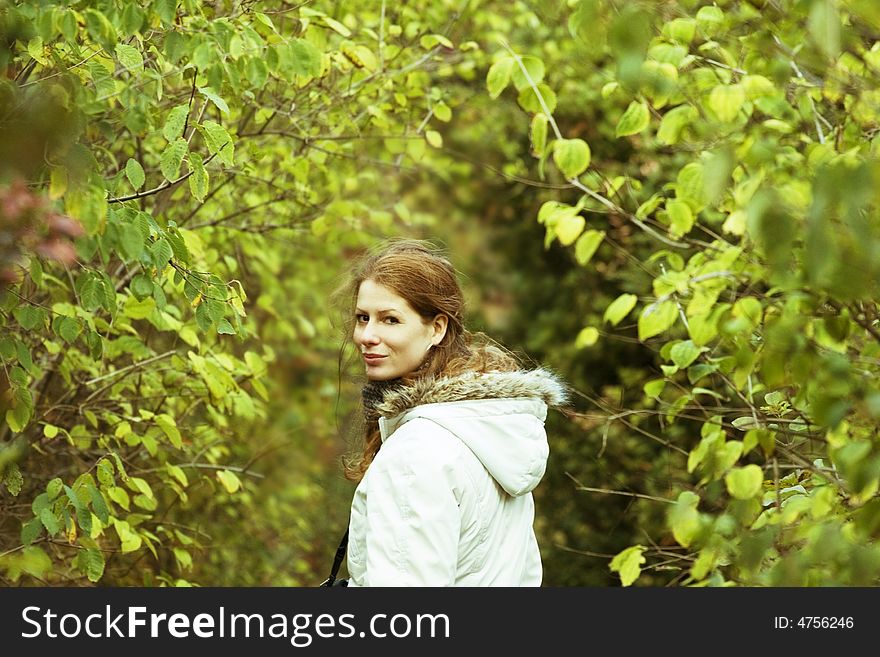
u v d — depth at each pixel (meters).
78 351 6.20
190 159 4.19
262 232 7.85
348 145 7.80
